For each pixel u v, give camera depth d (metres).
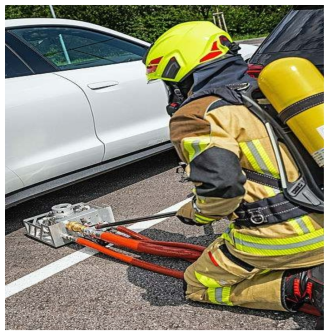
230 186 1.95
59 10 14.00
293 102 1.95
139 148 4.38
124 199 4.34
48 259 3.32
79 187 4.80
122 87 4.20
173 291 2.72
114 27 14.66
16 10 13.72
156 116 4.48
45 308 2.73
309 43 3.00
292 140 2.05
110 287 2.85
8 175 3.55
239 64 2.23
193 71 2.16
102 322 2.53
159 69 2.24
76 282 2.96
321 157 1.95
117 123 4.18
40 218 3.72
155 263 3.09
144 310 2.57
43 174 3.75
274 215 2.07
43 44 4.05
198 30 2.19
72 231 3.45
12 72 3.77
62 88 3.85
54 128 3.77
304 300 2.20
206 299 2.47
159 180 4.73
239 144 2.05
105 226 3.27
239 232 2.18
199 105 2.08
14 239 3.74
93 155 4.02
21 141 3.60
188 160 2.11
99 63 4.29
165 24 14.98
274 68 1.97
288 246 2.07
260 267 2.19
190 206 2.50
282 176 2.04
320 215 2.04
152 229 3.57
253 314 2.40
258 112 2.05
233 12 17.83
